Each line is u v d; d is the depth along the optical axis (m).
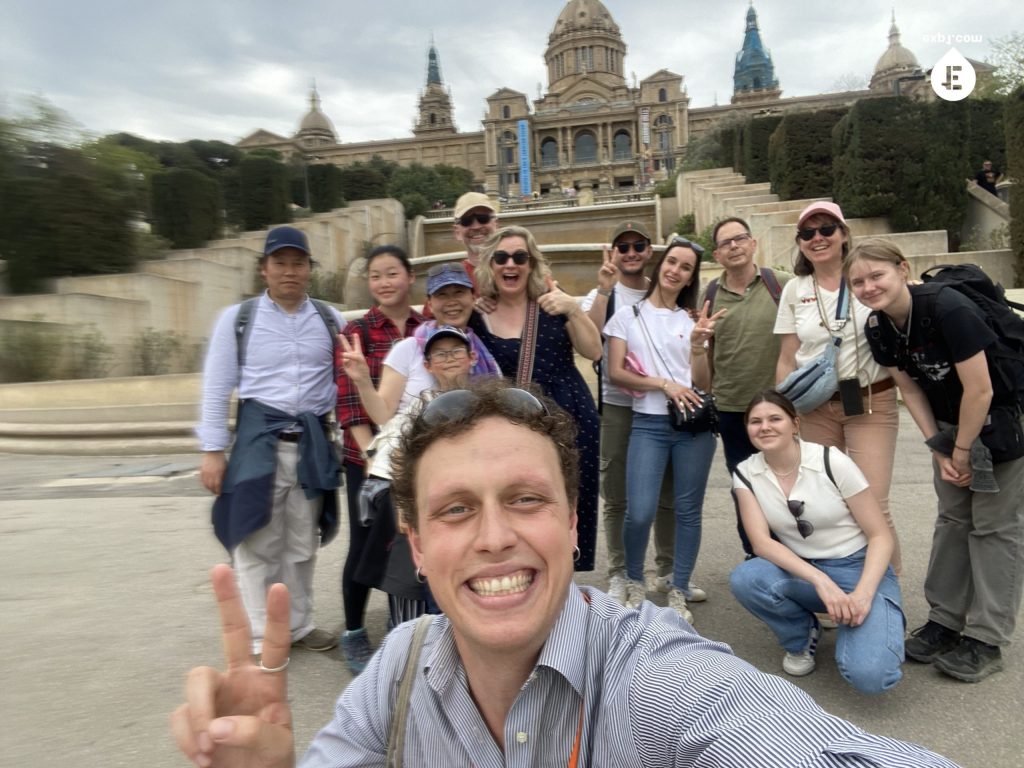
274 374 3.59
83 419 10.62
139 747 2.80
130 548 5.45
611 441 4.29
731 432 4.48
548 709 1.14
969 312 3.02
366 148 112.69
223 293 16.72
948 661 3.23
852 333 3.66
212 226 20.05
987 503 3.18
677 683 1.08
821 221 3.70
